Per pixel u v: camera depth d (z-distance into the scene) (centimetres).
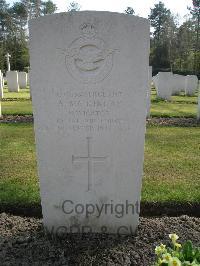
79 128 98
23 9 1588
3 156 176
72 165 100
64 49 93
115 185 101
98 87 95
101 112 97
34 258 90
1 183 137
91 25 91
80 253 92
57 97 96
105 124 97
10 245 95
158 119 298
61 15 91
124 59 93
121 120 97
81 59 93
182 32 1570
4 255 91
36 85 95
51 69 94
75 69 94
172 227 106
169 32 1652
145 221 110
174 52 1493
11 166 159
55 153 99
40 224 108
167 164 166
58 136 98
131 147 99
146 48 92
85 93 95
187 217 113
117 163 100
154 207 120
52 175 100
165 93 439
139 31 91
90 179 101
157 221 110
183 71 1138
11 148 192
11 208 118
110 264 88
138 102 96
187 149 196
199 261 72
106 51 93
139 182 101
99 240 99
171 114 319
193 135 234
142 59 93
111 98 96
